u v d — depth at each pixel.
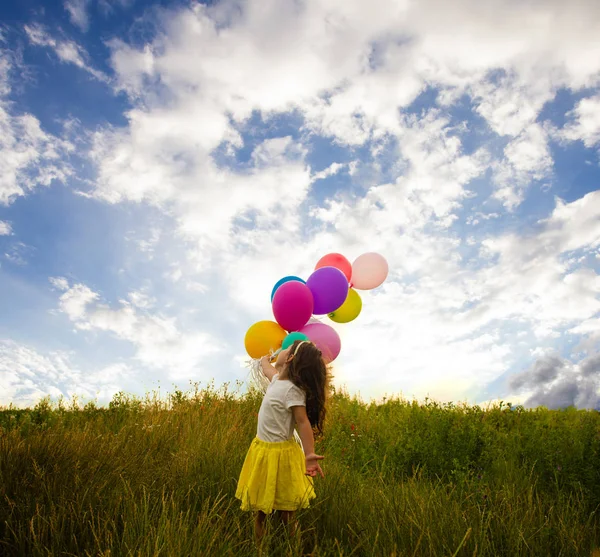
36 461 4.11
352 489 4.30
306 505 3.36
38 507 3.22
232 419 7.31
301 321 4.80
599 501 4.45
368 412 8.90
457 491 4.57
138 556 2.72
